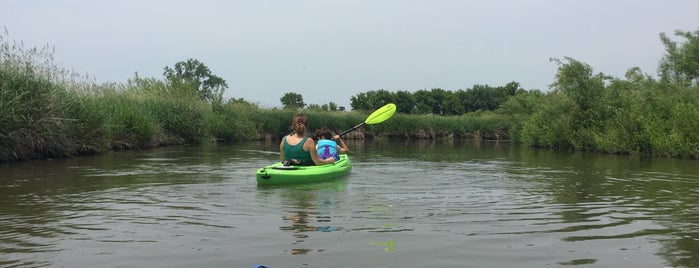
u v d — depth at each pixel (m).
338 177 8.14
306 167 7.61
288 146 7.87
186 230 4.13
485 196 6.07
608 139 16.83
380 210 5.05
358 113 35.16
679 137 14.04
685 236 4.04
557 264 3.27
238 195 6.00
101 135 13.89
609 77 19.56
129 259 3.34
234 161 11.29
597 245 3.74
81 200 5.62
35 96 11.00
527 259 3.37
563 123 20.09
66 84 13.23
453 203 5.52
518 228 4.27
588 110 19.34
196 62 50.16
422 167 10.38
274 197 5.85
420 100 54.31
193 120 20.44
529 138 22.70
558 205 5.46
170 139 19.19
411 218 4.65
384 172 9.12
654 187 7.16
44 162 10.56
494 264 3.26
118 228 4.21
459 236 3.96
